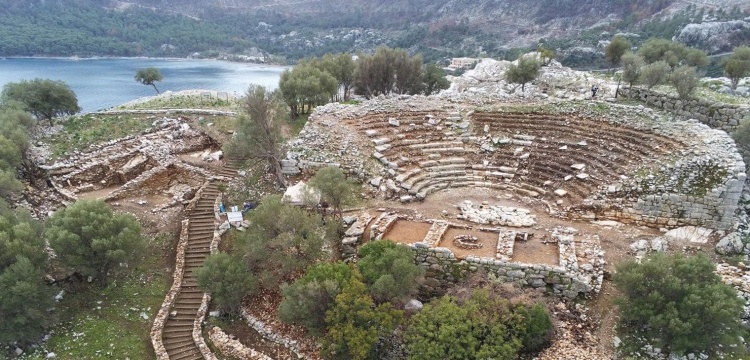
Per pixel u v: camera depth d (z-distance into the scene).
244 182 42.69
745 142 39.72
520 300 26.80
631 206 35.84
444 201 39.69
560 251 30.83
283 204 33.75
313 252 31.33
